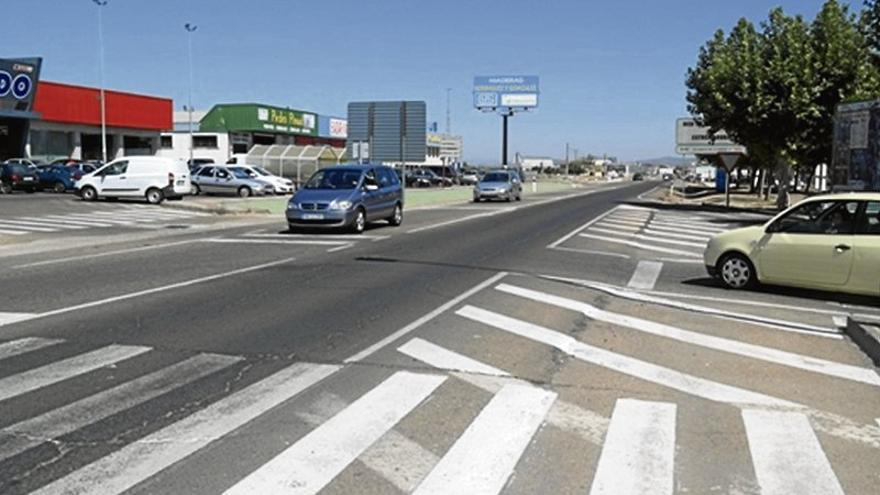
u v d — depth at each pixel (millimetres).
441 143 110188
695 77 37531
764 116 32250
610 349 7730
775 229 11242
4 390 6055
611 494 4320
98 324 8477
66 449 4871
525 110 79062
